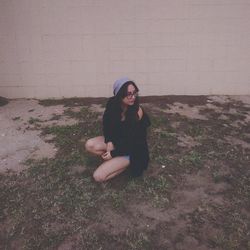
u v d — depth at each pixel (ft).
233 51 24.82
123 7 23.77
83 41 24.36
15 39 24.34
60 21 23.99
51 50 24.54
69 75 25.04
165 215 12.89
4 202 13.70
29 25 24.06
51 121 21.50
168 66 24.98
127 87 13.32
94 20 23.98
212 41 24.59
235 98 25.34
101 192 14.11
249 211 13.23
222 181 15.07
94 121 21.06
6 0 23.59
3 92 25.36
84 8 23.77
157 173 15.49
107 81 25.14
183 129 20.08
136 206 13.33
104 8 23.77
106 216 12.80
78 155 16.97
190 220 12.66
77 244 11.58
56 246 11.51
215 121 21.40
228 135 19.58
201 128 20.20
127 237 11.85
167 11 23.91
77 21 24.00
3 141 19.01
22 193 14.20
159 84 25.32
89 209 13.15
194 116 22.15
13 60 24.72
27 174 15.56
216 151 17.62
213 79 25.38
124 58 24.72
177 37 24.43
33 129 20.38
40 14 23.86
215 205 13.47
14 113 22.90
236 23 24.27
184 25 24.21
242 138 19.25
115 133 14.25
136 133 14.08
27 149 18.07
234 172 15.80
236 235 11.98
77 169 15.85
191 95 25.59
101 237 11.85
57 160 16.61
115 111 13.87
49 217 12.78
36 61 24.76
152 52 24.66
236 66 25.13
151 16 23.98
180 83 25.38
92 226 12.32
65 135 19.25
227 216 12.91
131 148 14.29
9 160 17.02
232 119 21.85
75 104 24.18
